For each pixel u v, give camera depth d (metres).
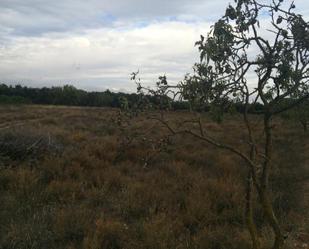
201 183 9.03
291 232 6.85
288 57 4.02
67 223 6.43
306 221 7.45
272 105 4.38
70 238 6.14
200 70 4.02
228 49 3.96
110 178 9.29
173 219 7.02
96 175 9.59
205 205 7.48
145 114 4.14
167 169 10.93
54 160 10.36
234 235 6.36
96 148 12.82
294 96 4.31
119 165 11.01
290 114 4.87
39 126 20.22
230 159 12.81
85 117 31.17
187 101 4.10
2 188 8.47
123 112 4.12
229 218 7.25
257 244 4.97
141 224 6.50
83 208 7.27
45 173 9.56
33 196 7.79
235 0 3.99
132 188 8.44
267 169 4.69
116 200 7.88
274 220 4.70
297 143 18.75
